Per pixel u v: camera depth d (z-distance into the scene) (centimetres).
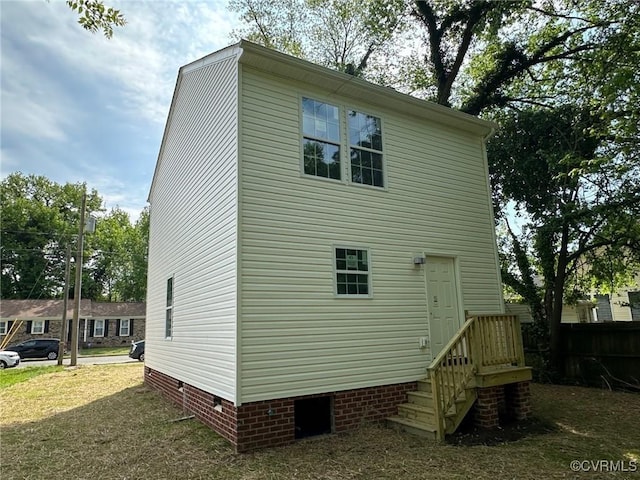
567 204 1030
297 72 674
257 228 602
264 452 530
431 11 1353
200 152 804
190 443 576
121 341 3192
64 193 3997
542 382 1130
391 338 704
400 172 793
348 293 674
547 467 470
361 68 1656
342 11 1617
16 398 978
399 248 756
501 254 1334
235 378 545
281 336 589
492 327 679
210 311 680
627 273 1228
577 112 1048
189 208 871
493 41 1384
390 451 529
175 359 901
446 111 847
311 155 687
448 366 609
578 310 1941
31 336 2853
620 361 1017
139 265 4069
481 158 945
